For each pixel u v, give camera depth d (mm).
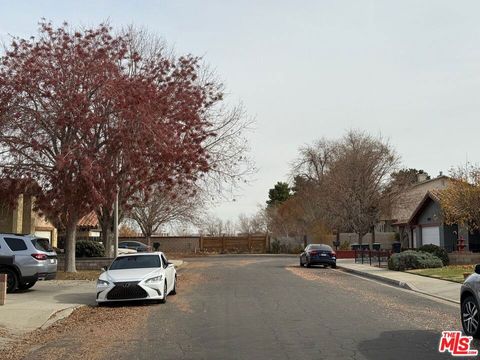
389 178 50531
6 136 22578
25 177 23109
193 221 47094
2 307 14586
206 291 19109
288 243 61000
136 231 63531
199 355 8930
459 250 32125
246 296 17328
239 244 61219
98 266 29219
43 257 18797
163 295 15758
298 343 9711
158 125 22797
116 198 26531
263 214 82312
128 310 14609
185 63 26188
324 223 53438
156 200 38781
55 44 23344
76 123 21922
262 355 8805
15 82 22109
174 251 60562
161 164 23172
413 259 27453
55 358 9055
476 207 27984
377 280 23672
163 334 10938
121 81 22594
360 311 13703
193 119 24656
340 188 49500
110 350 9555
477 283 9883
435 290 18391
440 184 52312
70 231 26000
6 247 18406
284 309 14164
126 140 21922
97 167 21234
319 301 15859
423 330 10914
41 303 15625
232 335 10602
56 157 21516
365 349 9148
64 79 22578
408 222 41500
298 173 58781
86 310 14820
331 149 56812
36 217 33688
